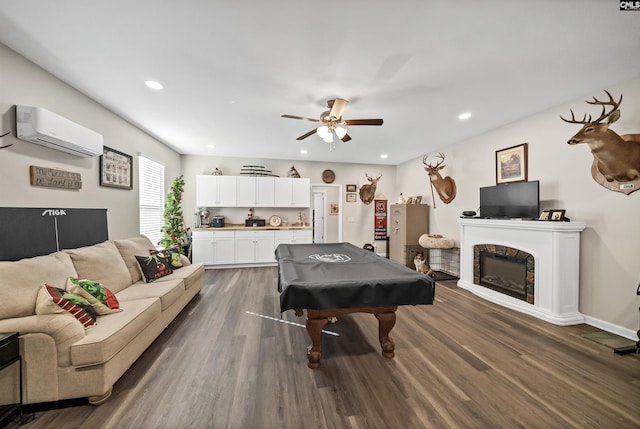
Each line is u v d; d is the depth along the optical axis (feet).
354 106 9.73
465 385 5.77
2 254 6.24
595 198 8.70
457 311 10.16
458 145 14.84
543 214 9.73
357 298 5.90
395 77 7.63
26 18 5.34
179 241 14.71
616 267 8.21
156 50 6.47
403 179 21.04
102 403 5.16
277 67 7.17
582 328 8.61
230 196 17.92
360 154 18.15
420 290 6.25
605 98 8.36
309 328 6.44
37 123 6.50
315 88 8.34
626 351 7.01
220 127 12.27
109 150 10.12
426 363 6.62
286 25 5.53
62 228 7.88
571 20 5.31
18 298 5.16
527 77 7.66
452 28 5.59
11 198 6.48
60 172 7.82
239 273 16.14
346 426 4.64
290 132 13.02
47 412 4.91
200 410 5.01
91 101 9.16
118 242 9.57
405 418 4.83
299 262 8.51
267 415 4.90
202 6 5.00
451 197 15.31
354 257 9.55
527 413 4.95
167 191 15.87
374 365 6.55
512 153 11.45
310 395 5.45
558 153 9.72
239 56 6.69
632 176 7.75
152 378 5.97
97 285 6.45
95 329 5.48
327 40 6.02
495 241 11.43
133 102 9.48
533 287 9.77
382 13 5.16
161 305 7.70
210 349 7.29
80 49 6.43
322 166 20.76
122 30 5.74
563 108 9.54
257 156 18.93
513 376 6.07
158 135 13.62
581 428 4.59
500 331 8.43
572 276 9.05
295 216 20.10
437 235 16.10
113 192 10.55
